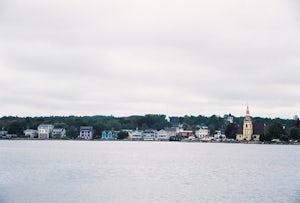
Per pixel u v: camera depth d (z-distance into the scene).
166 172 96.31
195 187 71.56
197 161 132.25
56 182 76.75
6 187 70.19
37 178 82.56
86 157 147.50
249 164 121.56
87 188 69.88
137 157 149.62
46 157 145.75
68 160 132.12
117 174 91.44
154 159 139.88
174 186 72.62
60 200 59.91
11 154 162.00
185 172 96.56
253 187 71.94
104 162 124.94
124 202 58.84
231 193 65.62
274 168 108.88
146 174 91.81
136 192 66.19
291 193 65.88
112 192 66.19
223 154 174.50
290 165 119.06
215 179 83.19
